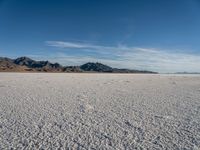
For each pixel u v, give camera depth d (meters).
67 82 27.28
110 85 23.80
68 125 7.31
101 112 9.34
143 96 14.69
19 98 12.84
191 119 8.27
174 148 5.41
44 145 5.56
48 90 17.36
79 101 12.12
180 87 22.41
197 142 5.81
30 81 27.55
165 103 11.88
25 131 6.62
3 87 19.00
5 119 7.93
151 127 7.19
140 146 5.55
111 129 6.94
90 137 6.19
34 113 8.95
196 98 13.96
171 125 7.43
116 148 5.43
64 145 5.59
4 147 5.39
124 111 9.60
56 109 9.82
